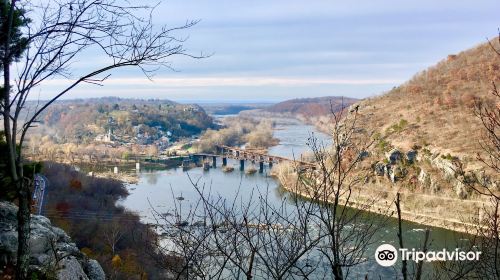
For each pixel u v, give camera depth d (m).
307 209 6.28
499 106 7.70
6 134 7.38
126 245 31.94
